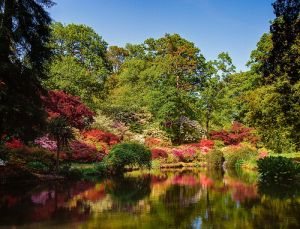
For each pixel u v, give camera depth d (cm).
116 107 3688
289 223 895
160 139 3506
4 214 981
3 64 1395
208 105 4569
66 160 2319
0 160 1683
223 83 4816
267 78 2192
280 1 1616
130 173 2381
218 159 3103
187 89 4862
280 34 1691
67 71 3606
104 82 4769
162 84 4303
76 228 844
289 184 1741
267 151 3103
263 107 2548
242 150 3095
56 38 4447
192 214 1018
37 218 938
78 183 1717
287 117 2216
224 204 1181
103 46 5009
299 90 2083
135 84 4594
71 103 2783
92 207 1112
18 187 1502
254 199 1278
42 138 2256
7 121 1509
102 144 2709
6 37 1430
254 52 3856
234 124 3794
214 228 854
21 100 1464
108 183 1762
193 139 4084
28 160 1905
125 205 1157
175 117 3881
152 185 1709
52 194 1350
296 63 1772
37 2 1579
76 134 2700
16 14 1463
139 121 3694
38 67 1614
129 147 2452
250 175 2262
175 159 3175
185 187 1639
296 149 2892
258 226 868
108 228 845
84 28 4784
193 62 4944
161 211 1060
